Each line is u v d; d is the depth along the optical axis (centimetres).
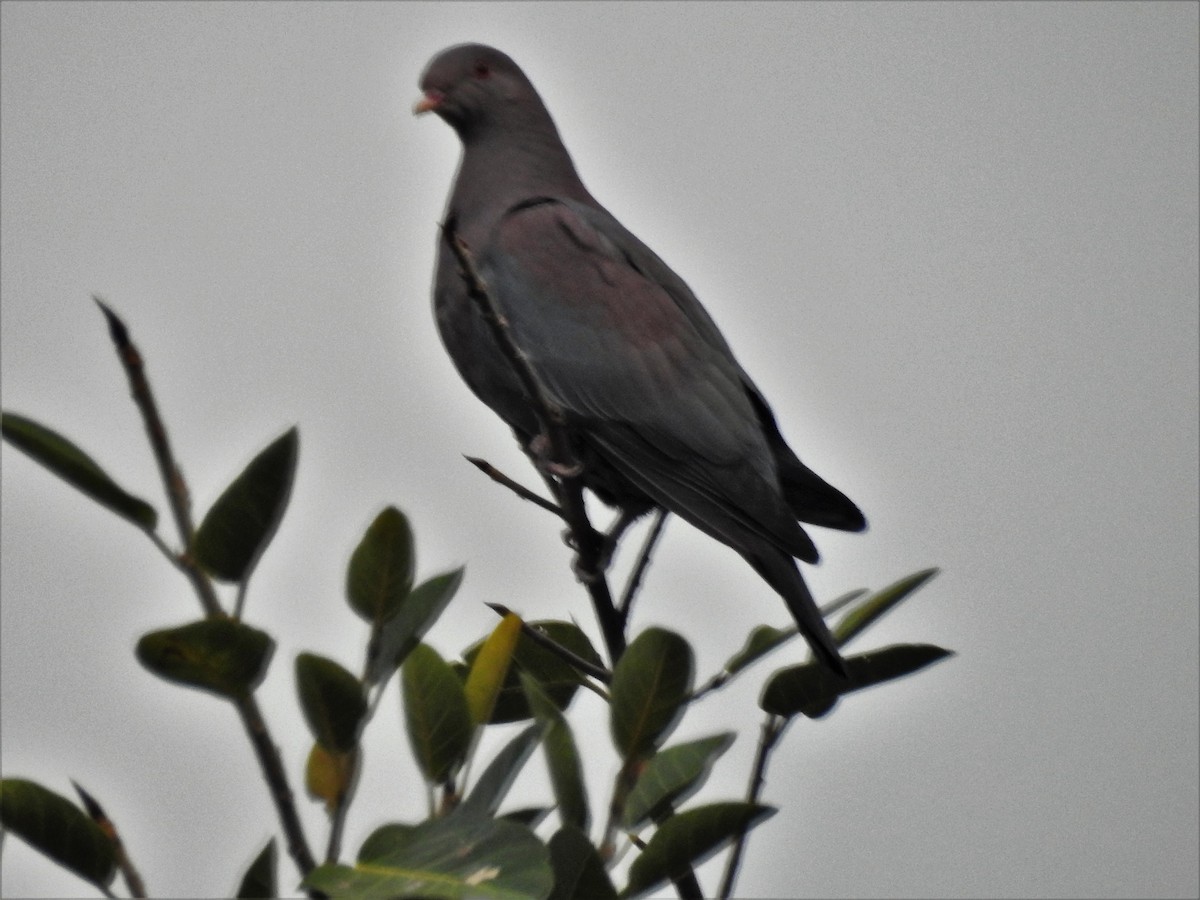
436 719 533
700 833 520
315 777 511
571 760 549
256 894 488
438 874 454
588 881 495
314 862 474
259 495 482
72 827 496
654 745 558
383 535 525
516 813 551
